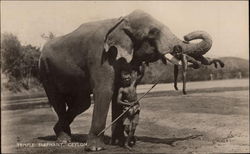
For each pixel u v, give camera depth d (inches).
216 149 370.6
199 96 436.5
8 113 380.8
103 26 343.6
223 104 437.7
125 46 336.2
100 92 335.3
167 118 411.2
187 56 339.0
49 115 384.8
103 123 338.6
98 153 336.8
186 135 397.1
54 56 355.9
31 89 382.9
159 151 347.9
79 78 349.4
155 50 342.0
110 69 335.0
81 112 366.9
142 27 338.0
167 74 409.7
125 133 378.0
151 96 409.4
